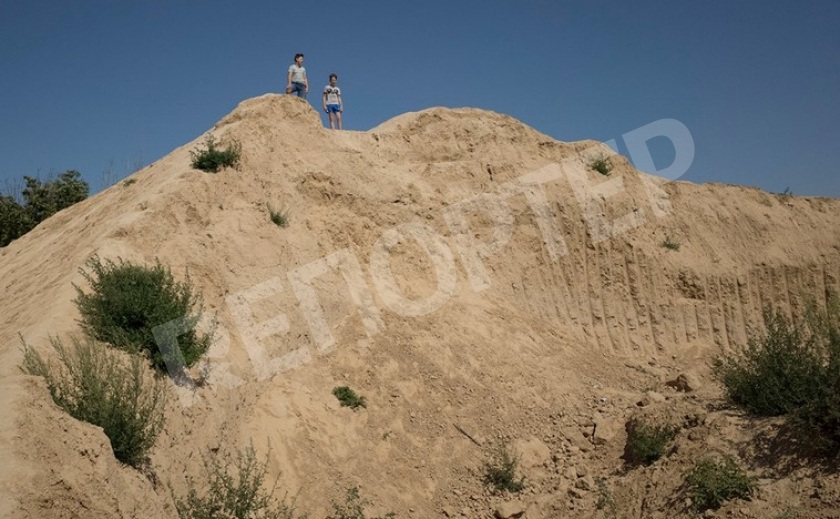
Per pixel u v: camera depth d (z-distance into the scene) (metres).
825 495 7.92
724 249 20.53
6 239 21.47
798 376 9.77
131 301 8.67
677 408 11.15
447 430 12.32
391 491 10.80
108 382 7.28
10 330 9.02
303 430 10.95
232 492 8.02
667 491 9.35
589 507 10.05
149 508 6.71
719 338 18.59
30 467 5.49
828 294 20.72
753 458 9.05
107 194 16.05
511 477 11.30
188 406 8.81
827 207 23.20
